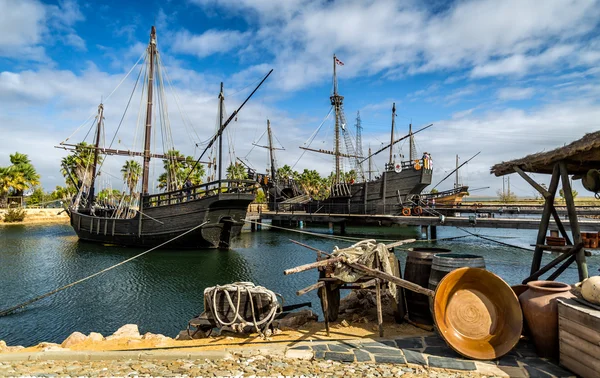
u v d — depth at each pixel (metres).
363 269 6.29
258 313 6.82
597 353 4.06
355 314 7.57
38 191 64.88
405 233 34.22
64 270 17.84
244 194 23.72
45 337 9.15
